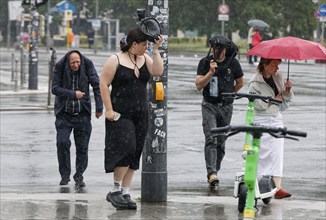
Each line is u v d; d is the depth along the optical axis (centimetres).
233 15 10725
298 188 2058
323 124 3331
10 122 3434
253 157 1041
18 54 10550
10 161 2461
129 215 1612
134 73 1619
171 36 13462
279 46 1744
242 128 1031
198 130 3150
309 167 2372
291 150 2669
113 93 1627
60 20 13362
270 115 1792
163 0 1702
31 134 3053
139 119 1641
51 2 13612
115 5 12556
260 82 1800
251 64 7575
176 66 7406
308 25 10812
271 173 1794
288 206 1753
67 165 2095
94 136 2989
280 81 1809
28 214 1623
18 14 8969
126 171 1656
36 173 2273
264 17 10600
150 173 1742
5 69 7444
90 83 2089
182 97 4566
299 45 1742
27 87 5372
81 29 14175
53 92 2067
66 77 2062
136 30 1614
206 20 10925
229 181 2155
